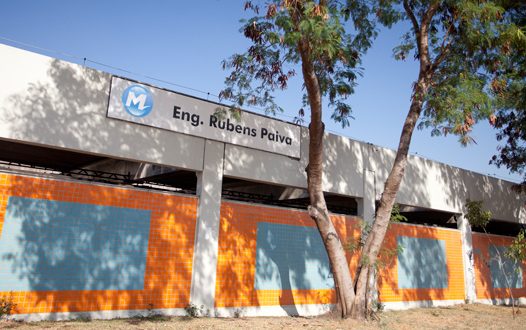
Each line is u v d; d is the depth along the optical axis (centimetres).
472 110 1107
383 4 1270
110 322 978
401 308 1625
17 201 955
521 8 1504
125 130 1110
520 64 1495
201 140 1235
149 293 1094
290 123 1429
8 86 959
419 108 1266
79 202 1033
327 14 920
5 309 903
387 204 1234
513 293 2109
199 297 1160
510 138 1988
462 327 1223
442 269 1820
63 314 976
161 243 1132
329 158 1513
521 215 2259
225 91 1191
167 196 1163
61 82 1029
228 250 1247
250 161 1323
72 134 1028
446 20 1265
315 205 1180
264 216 1347
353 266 1527
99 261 1038
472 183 2034
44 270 965
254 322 1112
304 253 1421
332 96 1277
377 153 1672
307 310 1388
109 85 1098
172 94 1195
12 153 1423
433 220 2289
